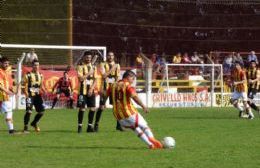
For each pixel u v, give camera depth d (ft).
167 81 190.60
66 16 245.04
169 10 278.67
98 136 99.86
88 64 105.60
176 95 188.75
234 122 128.98
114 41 264.11
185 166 69.15
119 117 83.71
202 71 210.79
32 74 105.29
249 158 75.05
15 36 244.22
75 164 70.54
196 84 201.46
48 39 242.17
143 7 274.98
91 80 105.60
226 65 212.64
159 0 272.31
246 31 281.13
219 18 282.15
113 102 83.82
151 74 187.93
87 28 258.16
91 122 106.83
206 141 92.58
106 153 79.36
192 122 128.06
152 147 83.76
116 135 101.40
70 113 152.35
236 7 284.20
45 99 171.01
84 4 260.42
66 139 95.30
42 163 71.26
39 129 111.65
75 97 171.83
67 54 197.06
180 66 209.67
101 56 180.45
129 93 82.48
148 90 184.14
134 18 272.31
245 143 90.22
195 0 280.92
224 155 77.46
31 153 79.30
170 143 83.97
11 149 83.15
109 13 267.39
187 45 277.03
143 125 83.76
